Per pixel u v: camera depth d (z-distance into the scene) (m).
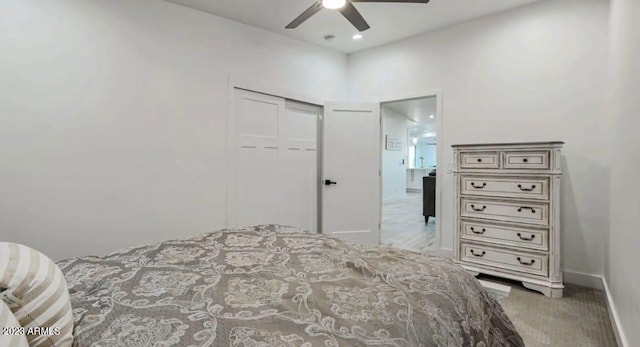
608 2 2.85
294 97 4.11
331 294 1.08
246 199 3.67
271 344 0.77
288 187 4.13
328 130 4.37
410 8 3.32
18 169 2.38
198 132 3.28
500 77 3.45
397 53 4.27
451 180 3.81
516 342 1.47
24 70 2.38
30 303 0.76
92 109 2.67
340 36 4.07
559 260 2.72
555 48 3.12
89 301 1.01
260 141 3.81
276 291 1.10
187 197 3.21
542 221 2.76
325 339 0.81
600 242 2.90
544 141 2.97
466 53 3.67
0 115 2.30
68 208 2.58
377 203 4.48
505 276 2.96
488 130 3.54
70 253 2.59
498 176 2.99
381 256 1.52
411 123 11.12
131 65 2.86
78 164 2.62
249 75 3.67
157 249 1.61
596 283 2.92
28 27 2.40
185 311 0.95
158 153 3.02
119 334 0.82
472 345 1.13
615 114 2.39
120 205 2.82
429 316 1.01
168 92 3.07
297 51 4.14
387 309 0.98
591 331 2.19
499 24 3.44
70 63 2.56
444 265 1.44
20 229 2.39
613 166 2.44
